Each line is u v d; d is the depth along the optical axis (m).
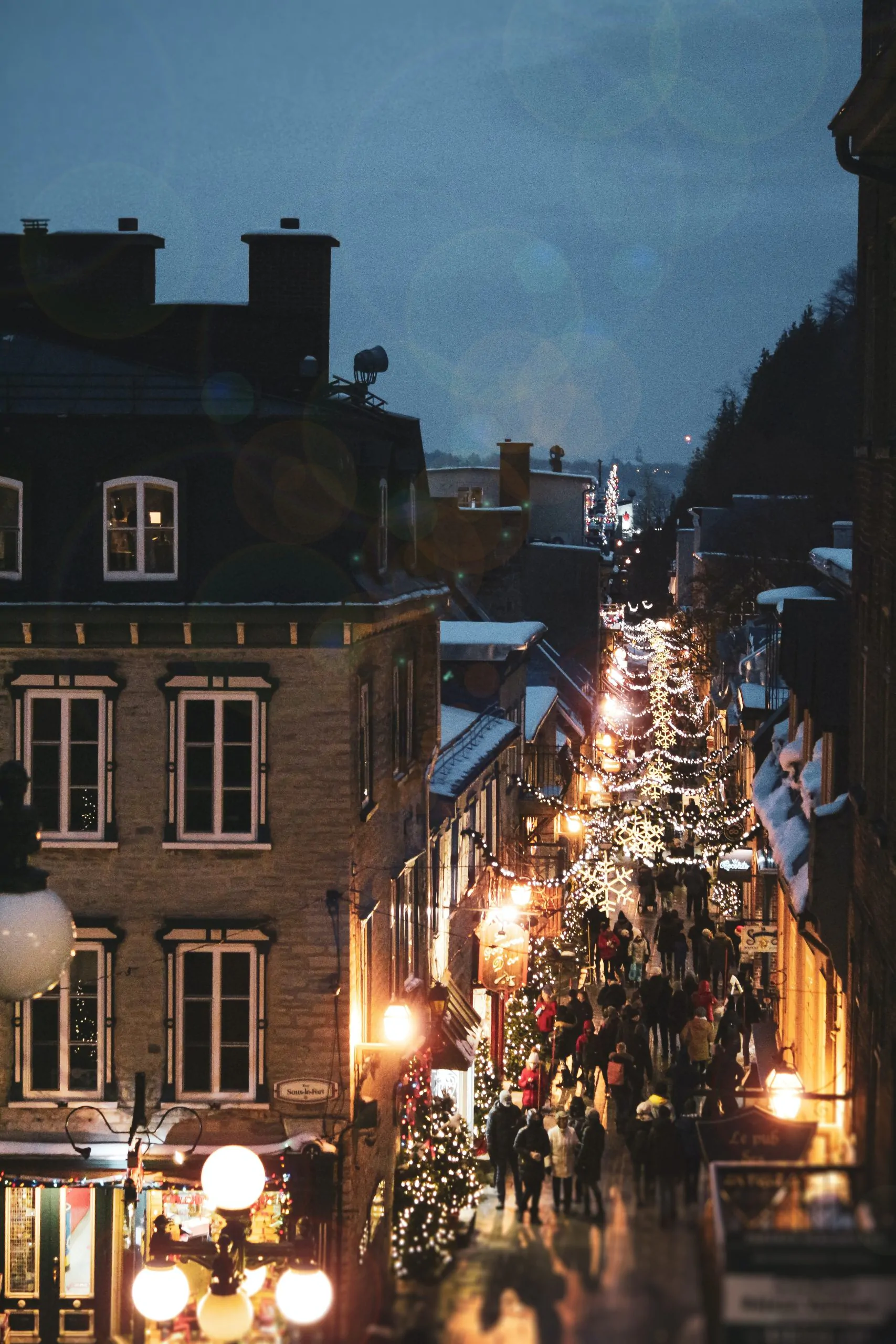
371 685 28.98
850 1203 8.93
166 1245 25.48
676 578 135.88
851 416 87.44
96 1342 26.72
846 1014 26.36
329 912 26.69
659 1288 18.36
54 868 26.98
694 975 48.16
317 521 27.17
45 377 29.11
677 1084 34.91
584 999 41.25
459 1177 28.78
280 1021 26.73
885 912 21.34
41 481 27.39
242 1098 26.69
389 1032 27.20
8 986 12.52
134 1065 26.81
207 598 26.86
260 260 31.03
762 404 107.19
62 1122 26.81
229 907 26.86
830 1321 7.85
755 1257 7.93
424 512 35.25
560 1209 27.95
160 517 27.30
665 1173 26.28
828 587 38.28
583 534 93.50
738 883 50.72
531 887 45.53
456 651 49.34
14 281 31.25
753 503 80.50
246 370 30.91
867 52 22.12
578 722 74.50
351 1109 26.56
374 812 28.92
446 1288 21.05
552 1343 17.52
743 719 50.84
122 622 26.59
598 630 83.38
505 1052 40.25
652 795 71.69
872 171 20.41
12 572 27.23
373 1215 28.59
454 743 41.78
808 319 104.38
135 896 26.92
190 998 26.88
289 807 26.81
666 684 96.31
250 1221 25.81
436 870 37.28
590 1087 37.94
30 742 27.03
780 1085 23.12
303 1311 16.42
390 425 33.53
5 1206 27.00
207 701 26.94
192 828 26.98
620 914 50.44
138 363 29.84
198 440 27.48
